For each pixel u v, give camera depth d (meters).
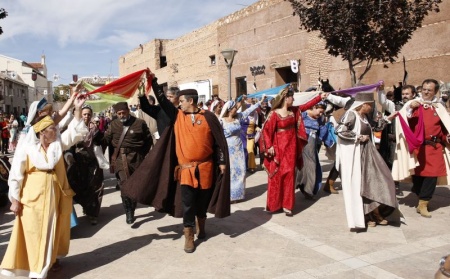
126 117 6.30
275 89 8.58
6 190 7.58
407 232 5.35
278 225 5.86
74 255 5.00
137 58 37.34
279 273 4.25
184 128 5.06
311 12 9.97
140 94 5.21
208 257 4.77
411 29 9.62
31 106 4.27
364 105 5.60
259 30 19.28
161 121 5.27
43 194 4.09
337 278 4.07
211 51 24.39
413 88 6.69
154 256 4.88
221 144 5.12
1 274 4.11
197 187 4.96
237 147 7.29
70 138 4.62
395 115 6.14
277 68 18.14
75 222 5.79
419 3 9.90
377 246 4.90
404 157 6.04
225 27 22.17
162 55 33.72
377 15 9.37
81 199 6.14
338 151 5.70
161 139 5.16
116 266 4.61
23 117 29.72
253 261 4.60
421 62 12.30
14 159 4.09
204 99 24.94
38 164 4.08
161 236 5.61
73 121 4.68
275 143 6.32
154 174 5.12
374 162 5.50
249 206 7.04
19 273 4.06
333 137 7.53
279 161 6.28
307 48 16.48
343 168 5.53
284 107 6.30
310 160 7.07
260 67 19.23
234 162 7.25
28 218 4.03
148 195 5.10
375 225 5.66
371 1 9.36
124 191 5.11
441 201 6.80
